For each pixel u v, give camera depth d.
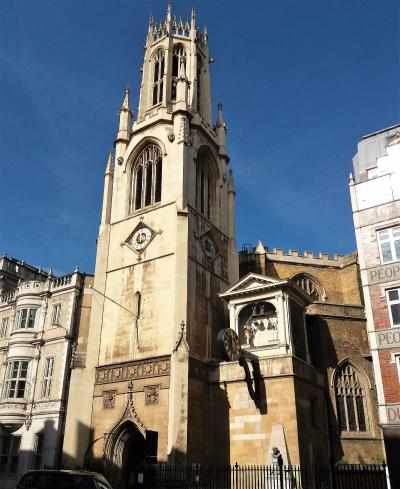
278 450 30.52
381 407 27.52
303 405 36.28
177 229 42.06
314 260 55.66
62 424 43.12
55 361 46.00
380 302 29.73
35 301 50.00
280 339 38.53
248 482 33.22
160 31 59.94
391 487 24.38
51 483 21.05
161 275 41.53
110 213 48.56
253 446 35.09
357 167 35.59
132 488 30.88
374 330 29.28
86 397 40.12
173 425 34.41
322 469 33.41
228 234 50.62
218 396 38.09
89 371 41.12
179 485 32.09
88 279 49.84
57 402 43.75
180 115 48.41
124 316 42.06
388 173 32.44
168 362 37.28
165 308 39.84
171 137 47.38
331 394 40.69
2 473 43.78
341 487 32.69
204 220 46.50
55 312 48.72
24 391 46.34
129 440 38.22
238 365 38.03
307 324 43.69
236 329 41.41
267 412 35.56
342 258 56.59
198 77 58.38
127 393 38.25
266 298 40.75
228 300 42.75
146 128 50.34
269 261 54.31
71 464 37.47
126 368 39.47
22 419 45.00
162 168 46.81
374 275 30.55
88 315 48.09
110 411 38.75
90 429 39.09
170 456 33.69
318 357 42.03
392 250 30.62
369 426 40.81
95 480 21.34
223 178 52.53
